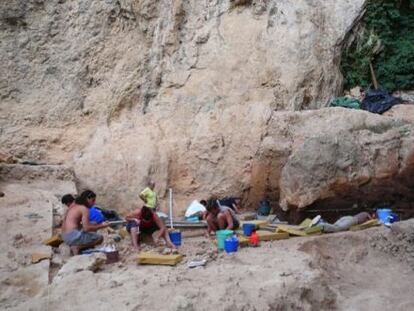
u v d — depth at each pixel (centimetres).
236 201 1166
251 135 1177
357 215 1036
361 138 1072
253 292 634
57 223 890
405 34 1427
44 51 1353
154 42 1369
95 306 593
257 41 1325
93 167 1156
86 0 1385
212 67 1321
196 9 1382
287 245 872
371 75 1387
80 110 1317
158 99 1317
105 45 1365
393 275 823
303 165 1062
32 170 1134
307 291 668
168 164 1179
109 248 773
